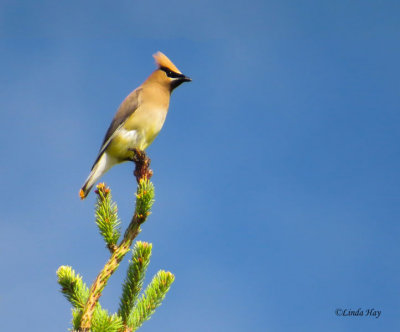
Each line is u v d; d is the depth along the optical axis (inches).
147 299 262.4
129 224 265.4
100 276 247.4
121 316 253.0
